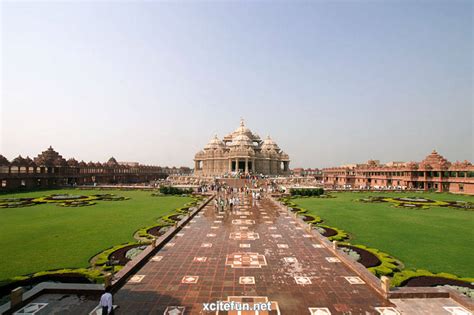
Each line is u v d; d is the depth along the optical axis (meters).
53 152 108.25
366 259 21.00
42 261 20.75
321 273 18.44
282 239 26.75
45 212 42.41
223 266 19.61
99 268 19.48
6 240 26.47
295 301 14.73
